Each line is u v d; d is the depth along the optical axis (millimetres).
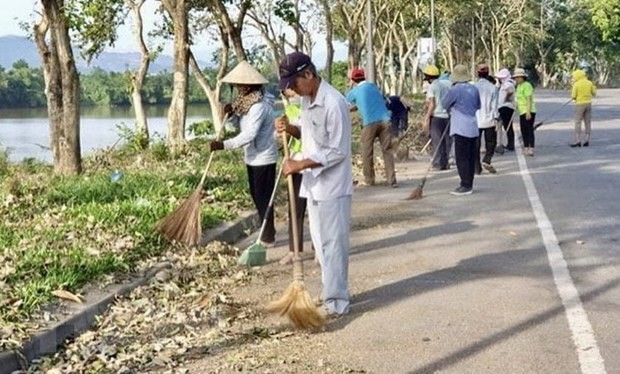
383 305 6809
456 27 75375
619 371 5281
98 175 13531
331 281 6523
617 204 11375
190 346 5918
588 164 16016
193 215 8453
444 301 6863
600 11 57875
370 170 13852
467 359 5547
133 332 6238
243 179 13000
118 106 69125
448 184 13797
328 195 6457
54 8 13922
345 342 5945
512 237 9344
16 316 6047
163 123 49562
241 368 5480
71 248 7887
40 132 42906
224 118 8914
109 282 7168
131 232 8672
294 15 27516
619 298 6848
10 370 5398
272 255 8719
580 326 6137
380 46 49000
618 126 26281
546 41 97812
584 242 9000
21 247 7949
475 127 12508
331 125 6387
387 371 5383
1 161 20078
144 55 28062
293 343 5957
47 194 11227
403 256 8547
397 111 21453
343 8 35062
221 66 28078
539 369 5340
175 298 7113
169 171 14242
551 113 36219
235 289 7426
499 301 6820
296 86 6418
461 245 9000
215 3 24594
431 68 15602
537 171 15180
